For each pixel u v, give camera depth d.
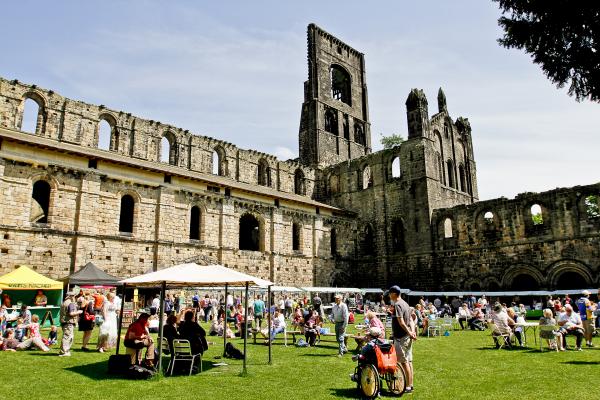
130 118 46.97
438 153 61.25
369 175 66.38
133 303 33.25
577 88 14.96
